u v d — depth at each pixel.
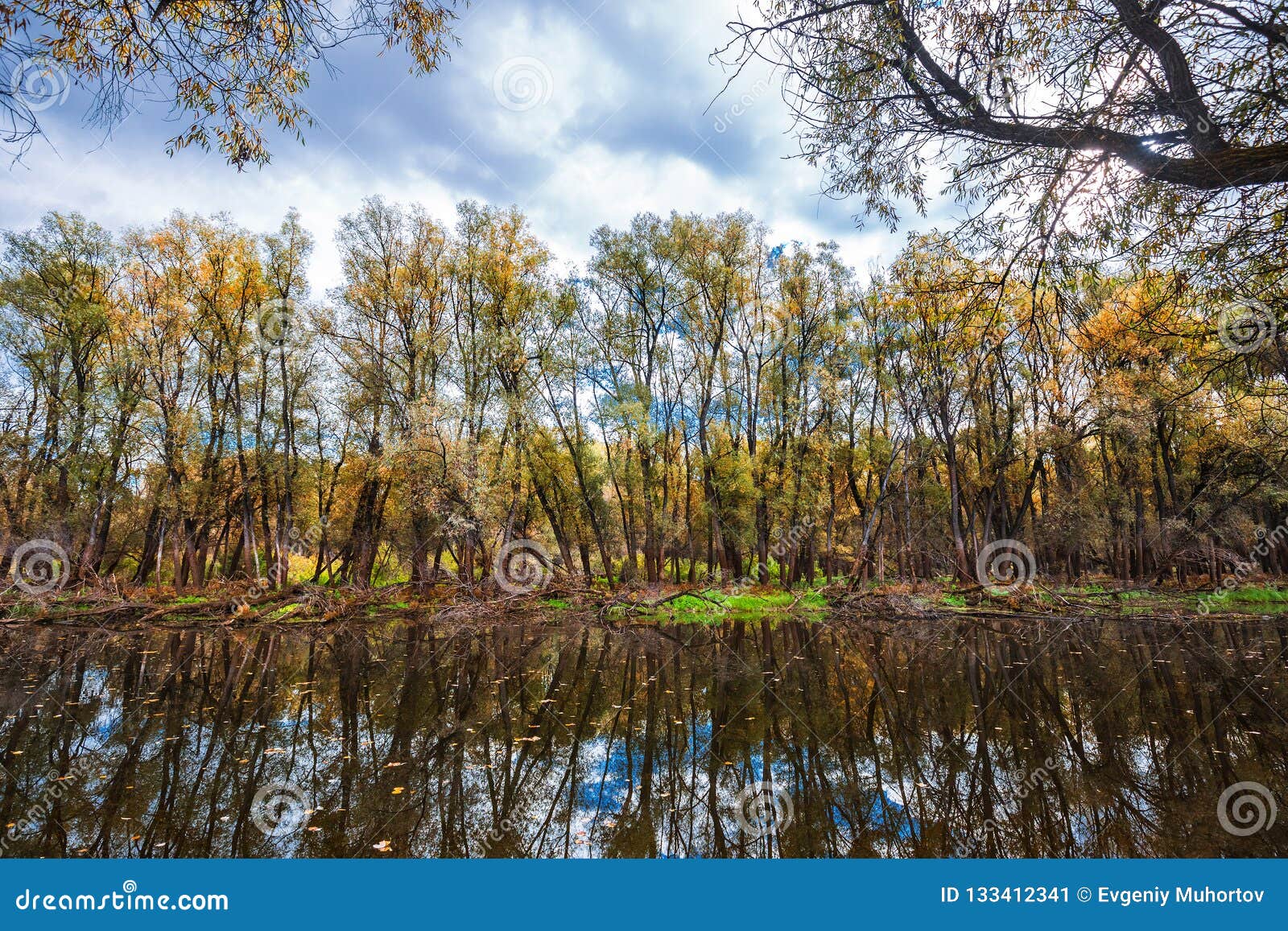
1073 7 4.21
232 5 4.83
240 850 5.09
